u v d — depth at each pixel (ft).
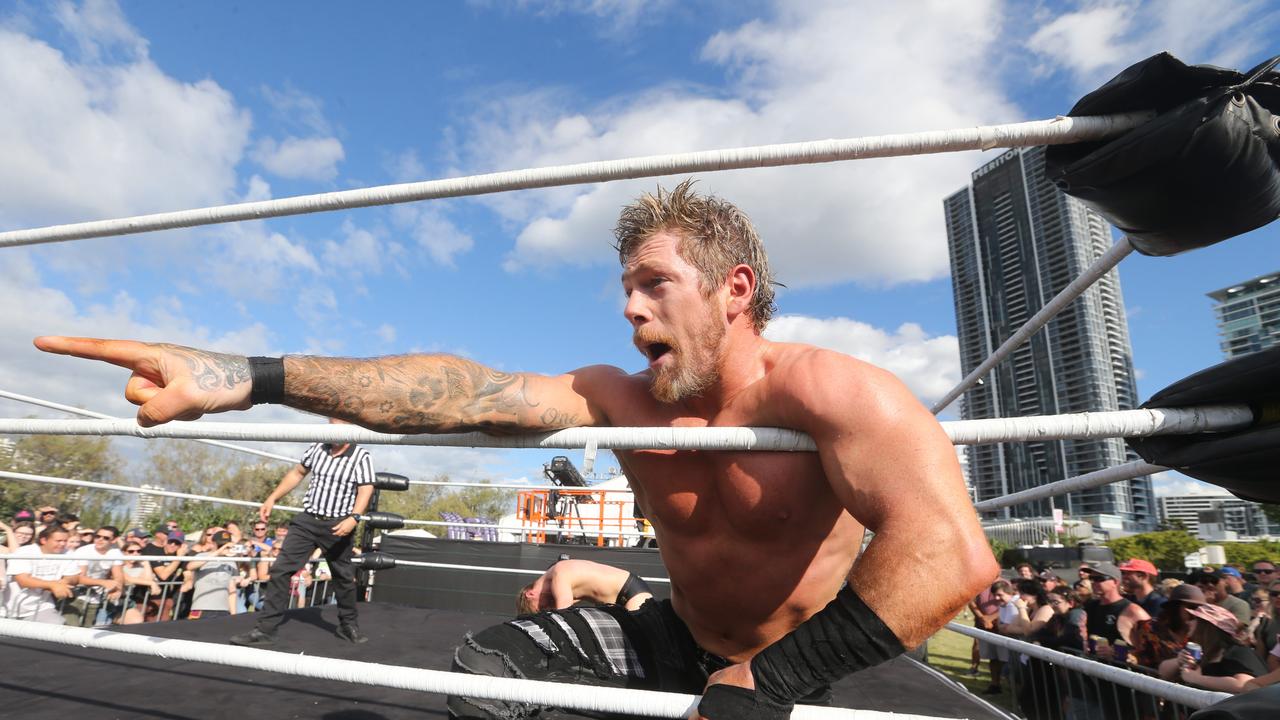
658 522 4.96
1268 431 3.10
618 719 6.34
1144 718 12.66
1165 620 13.91
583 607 5.85
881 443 3.27
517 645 5.10
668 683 5.48
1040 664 17.01
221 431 4.44
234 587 20.52
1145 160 3.28
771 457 4.19
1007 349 8.00
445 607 21.67
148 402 3.67
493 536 34.50
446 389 4.58
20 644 11.35
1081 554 38.65
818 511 4.24
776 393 3.98
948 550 2.94
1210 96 3.08
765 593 4.53
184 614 19.86
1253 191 3.42
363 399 4.26
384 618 18.53
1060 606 18.71
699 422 4.66
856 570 3.15
